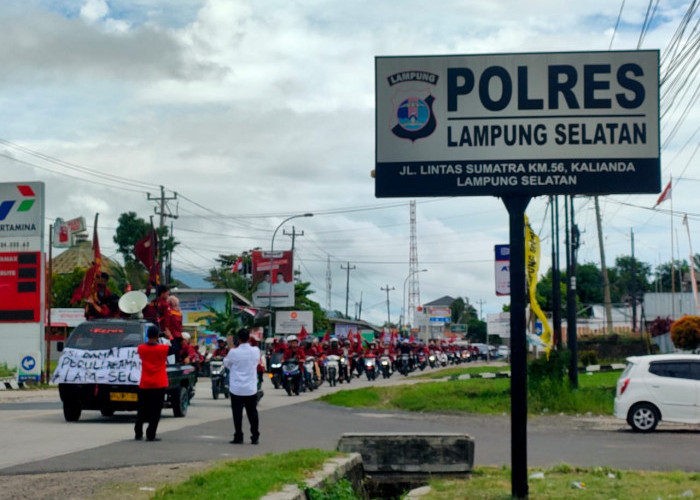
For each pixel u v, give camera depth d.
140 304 18.92
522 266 9.66
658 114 9.89
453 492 9.82
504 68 10.00
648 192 9.84
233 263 88.19
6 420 17.73
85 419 18.39
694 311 65.94
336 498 9.20
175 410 19.66
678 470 11.85
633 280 71.50
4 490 8.95
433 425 20.06
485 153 9.95
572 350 26.69
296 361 30.84
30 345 34.62
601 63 9.95
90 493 8.77
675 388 19.30
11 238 34.88
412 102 10.05
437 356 72.50
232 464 10.20
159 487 9.12
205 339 65.50
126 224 71.12
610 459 14.02
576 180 9.88
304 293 89.88
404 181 9.99
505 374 37.47
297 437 16.05
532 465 12.82
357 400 26.98
